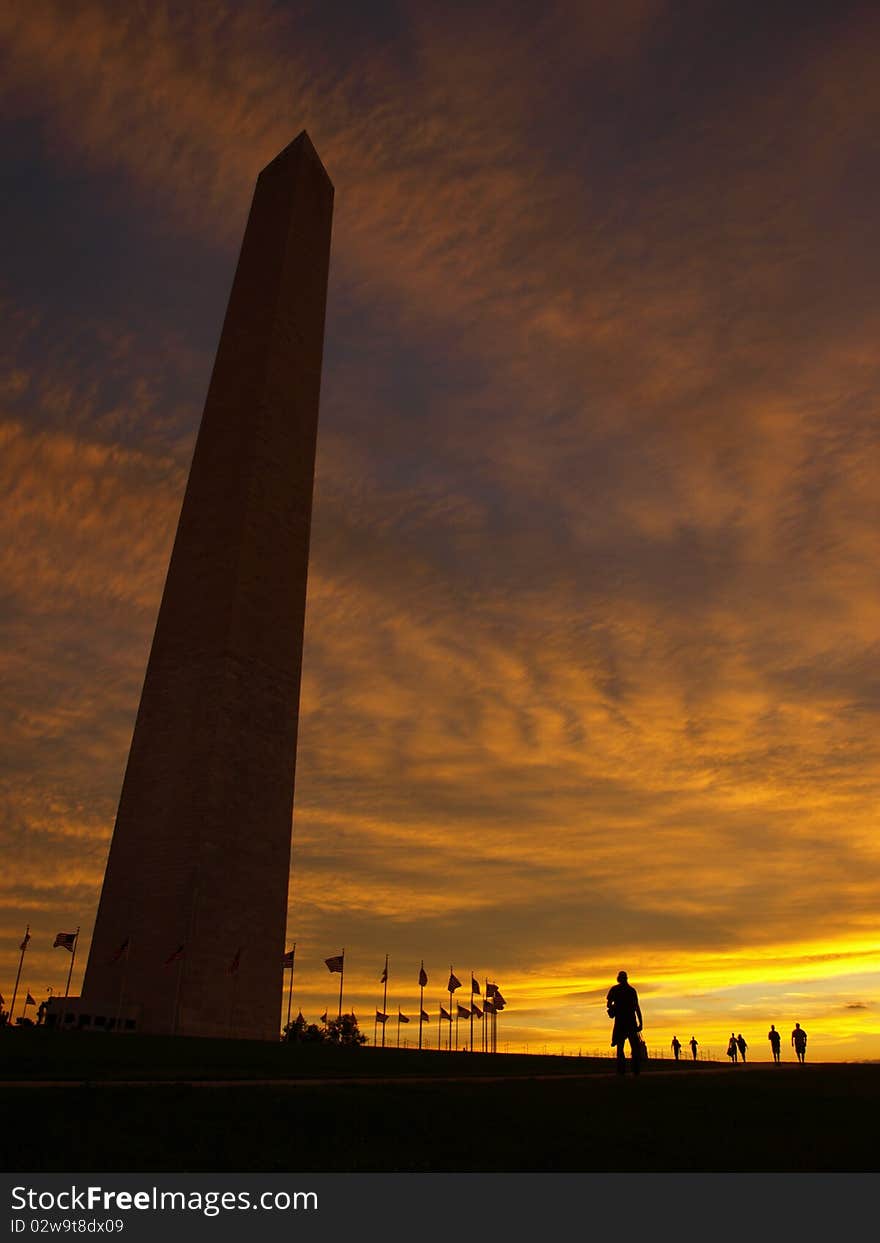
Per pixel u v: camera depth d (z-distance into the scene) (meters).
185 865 44.84
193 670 49.06
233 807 46.94
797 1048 42.62
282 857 49.06
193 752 47.00
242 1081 23.94
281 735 50.59
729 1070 33.84
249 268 60.38
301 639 53.28
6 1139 15.93
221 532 51.84
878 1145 19.28
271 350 55.81
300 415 56.84
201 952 43.75
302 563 54.50
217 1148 16.52
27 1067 23.83
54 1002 43.03
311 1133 17.83
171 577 52.44
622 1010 25.33
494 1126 18.92
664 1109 20.92
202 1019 43.09
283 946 48.06
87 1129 16.78
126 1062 26.17
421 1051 37.56
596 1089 23.19
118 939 45.31
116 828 47.75
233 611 49.19
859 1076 29.91
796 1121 20.86
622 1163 16.97
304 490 55.88
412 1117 19.20
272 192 62.75
